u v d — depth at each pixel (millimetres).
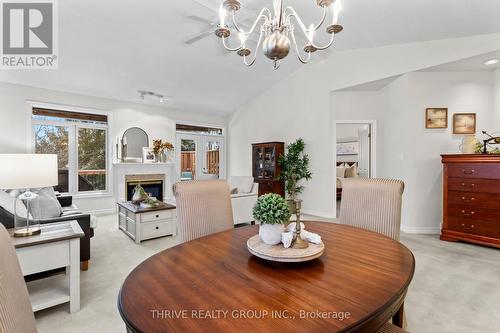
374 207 1863
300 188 5547
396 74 4168
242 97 6637
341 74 4875
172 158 6430
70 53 3975
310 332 682
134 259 3006
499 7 2799
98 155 5504
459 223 3514
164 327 702
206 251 1280
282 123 6062
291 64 5379
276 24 1853
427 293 2232
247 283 952
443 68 3879
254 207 1309
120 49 4035
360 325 720
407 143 4109
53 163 1988
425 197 4059
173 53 4336
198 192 1802
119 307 810
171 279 982
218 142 7594
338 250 1288
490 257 3014
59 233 2018
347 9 3131
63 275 2406
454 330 1762
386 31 3689
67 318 1910
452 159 3568
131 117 5859
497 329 1768
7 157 1767
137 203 4027
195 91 5855
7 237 704
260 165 6289
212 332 681
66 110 5094
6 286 609
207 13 3312
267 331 686
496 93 3850
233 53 4543
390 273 1028
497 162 3215
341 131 8070
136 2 3109
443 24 3283
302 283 949
